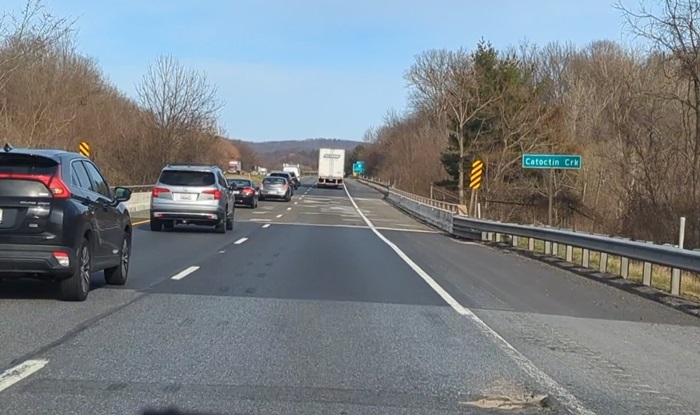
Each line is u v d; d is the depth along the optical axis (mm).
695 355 8977
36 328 9102
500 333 9781
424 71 80375
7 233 10000
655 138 30562
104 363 7586
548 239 20266
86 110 50906
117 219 12430
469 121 61281
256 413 6172
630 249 15484
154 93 57562
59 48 44875
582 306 12477
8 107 35969
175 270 15102
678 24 26359
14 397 6387
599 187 50094
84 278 10883
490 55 61438
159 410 6156
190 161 59938
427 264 17875
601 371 7973
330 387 6992
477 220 26953
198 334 9078
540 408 6562
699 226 26938
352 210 46969
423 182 86125
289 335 9172
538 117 59531
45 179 10250
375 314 10812
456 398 6770
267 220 33781
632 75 35500
